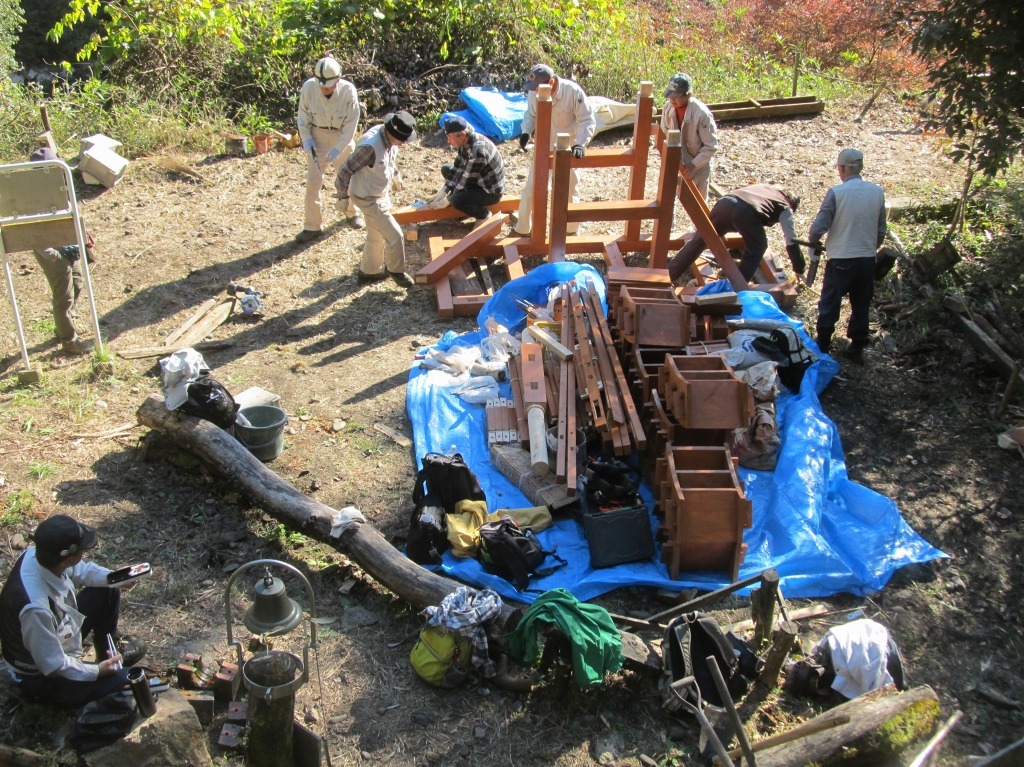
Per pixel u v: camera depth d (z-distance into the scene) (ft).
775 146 40.52
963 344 26.53
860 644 16.44
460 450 22.66
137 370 25.53
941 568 19.81
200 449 20.59
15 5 50.67
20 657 14.32
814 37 55.21
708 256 31.58
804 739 14.39
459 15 43.11
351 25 43.29
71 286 25.53
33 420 22.99
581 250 31.83
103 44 43.06
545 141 29.30
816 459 21.65
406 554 19.22
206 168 37.29
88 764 13.73
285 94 41.86
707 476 18.94
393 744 15.52
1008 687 17.08
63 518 14.15
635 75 45.37
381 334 27.86
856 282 25.16
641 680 16.72
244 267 30.99
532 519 19.95
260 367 26.12
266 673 14.12
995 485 22.16
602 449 21.94
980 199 33.09
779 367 24.11
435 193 35.86
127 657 16.08
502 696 16.52
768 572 16.65
